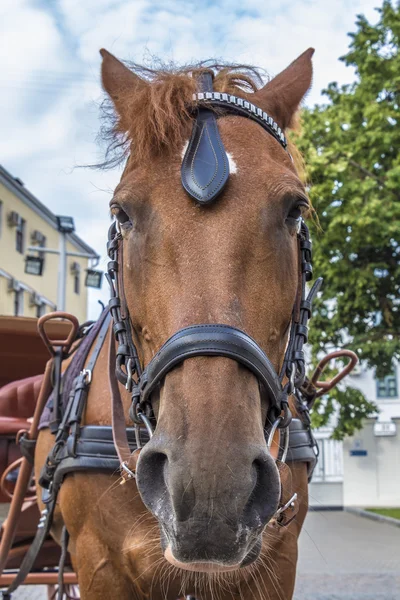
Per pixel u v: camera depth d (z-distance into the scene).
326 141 13.45
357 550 10.02
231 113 2.43
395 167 12.52
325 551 9.90
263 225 2.13
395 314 14.08
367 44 13.86
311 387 3.39
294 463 2.80
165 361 1.95
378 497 18.83
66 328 4.21
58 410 3.00
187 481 1.73
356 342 13.75
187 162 2.19
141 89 2.51
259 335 2.05
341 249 13.27
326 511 18.25
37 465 3.20
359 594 6.47
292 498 2.36
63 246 19.53
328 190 12.56
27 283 32.75
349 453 19.03
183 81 2.38
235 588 2.54
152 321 2.11
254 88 2.80
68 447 2.68
